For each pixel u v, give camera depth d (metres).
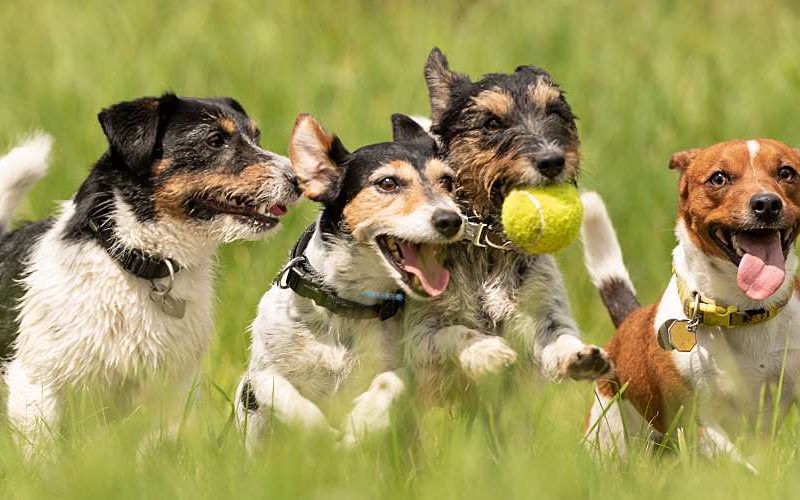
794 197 8.98
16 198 10.45
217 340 12.09
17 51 18.06
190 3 19.75
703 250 9.04
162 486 7.54
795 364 9.00
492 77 9.57
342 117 15.81
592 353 8.27
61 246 9.40
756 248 8.76
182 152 9.54
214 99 10.23
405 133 9.52
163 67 17.39
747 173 8.88
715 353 8.98
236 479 7.75
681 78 17.55
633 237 14.97
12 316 9.47
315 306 9.11
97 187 9.45
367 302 9.12
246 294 12.70
